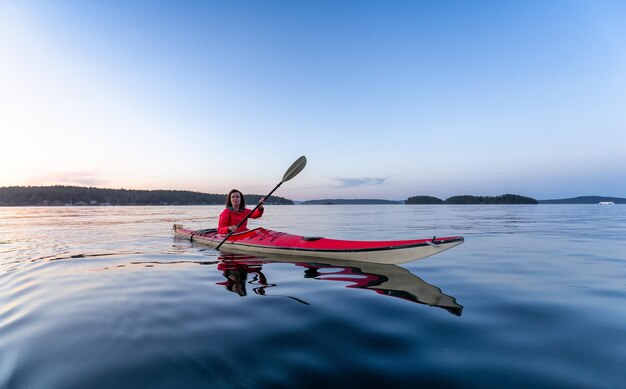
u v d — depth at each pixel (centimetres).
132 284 359
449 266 468
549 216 2159
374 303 289
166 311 267
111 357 187
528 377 165
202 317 252
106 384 160
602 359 185
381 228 1159
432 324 238
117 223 1470
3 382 162
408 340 210
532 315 260
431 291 332
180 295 315
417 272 425
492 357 187
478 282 372
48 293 323
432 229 1120
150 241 774
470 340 210
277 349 197
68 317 253
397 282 369
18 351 195
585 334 221
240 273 415
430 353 191
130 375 168
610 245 702
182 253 582
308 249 520
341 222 1536
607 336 217
